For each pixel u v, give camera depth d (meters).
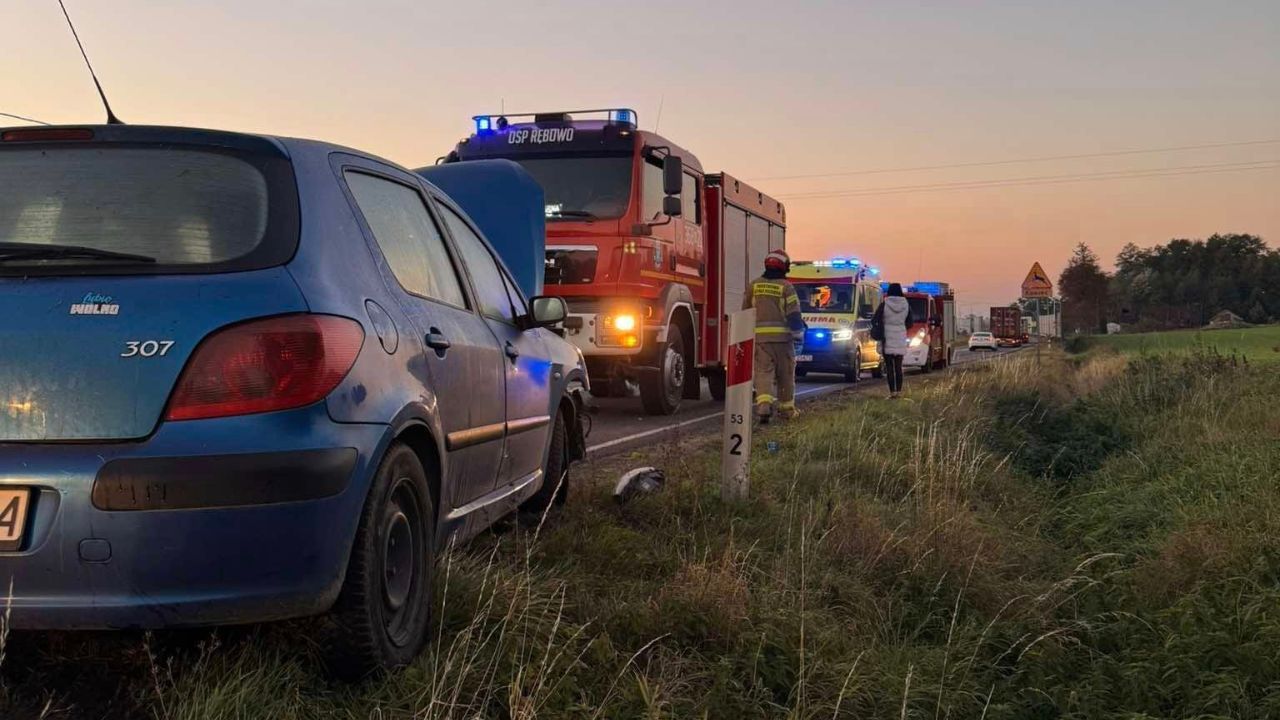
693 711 3.29
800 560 4.83
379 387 3.05
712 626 3.90
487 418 4.18
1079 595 5.19
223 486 2.61
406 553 3.28
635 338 10.99
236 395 2.69
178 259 2.88
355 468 2.85
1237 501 6.21
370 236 3.46
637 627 3.80
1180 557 5.31
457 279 4.30
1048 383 15.77
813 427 9.81
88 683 2.99
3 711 2.81
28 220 3.00
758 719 3.30
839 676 3.63
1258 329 35.84
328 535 2.77
